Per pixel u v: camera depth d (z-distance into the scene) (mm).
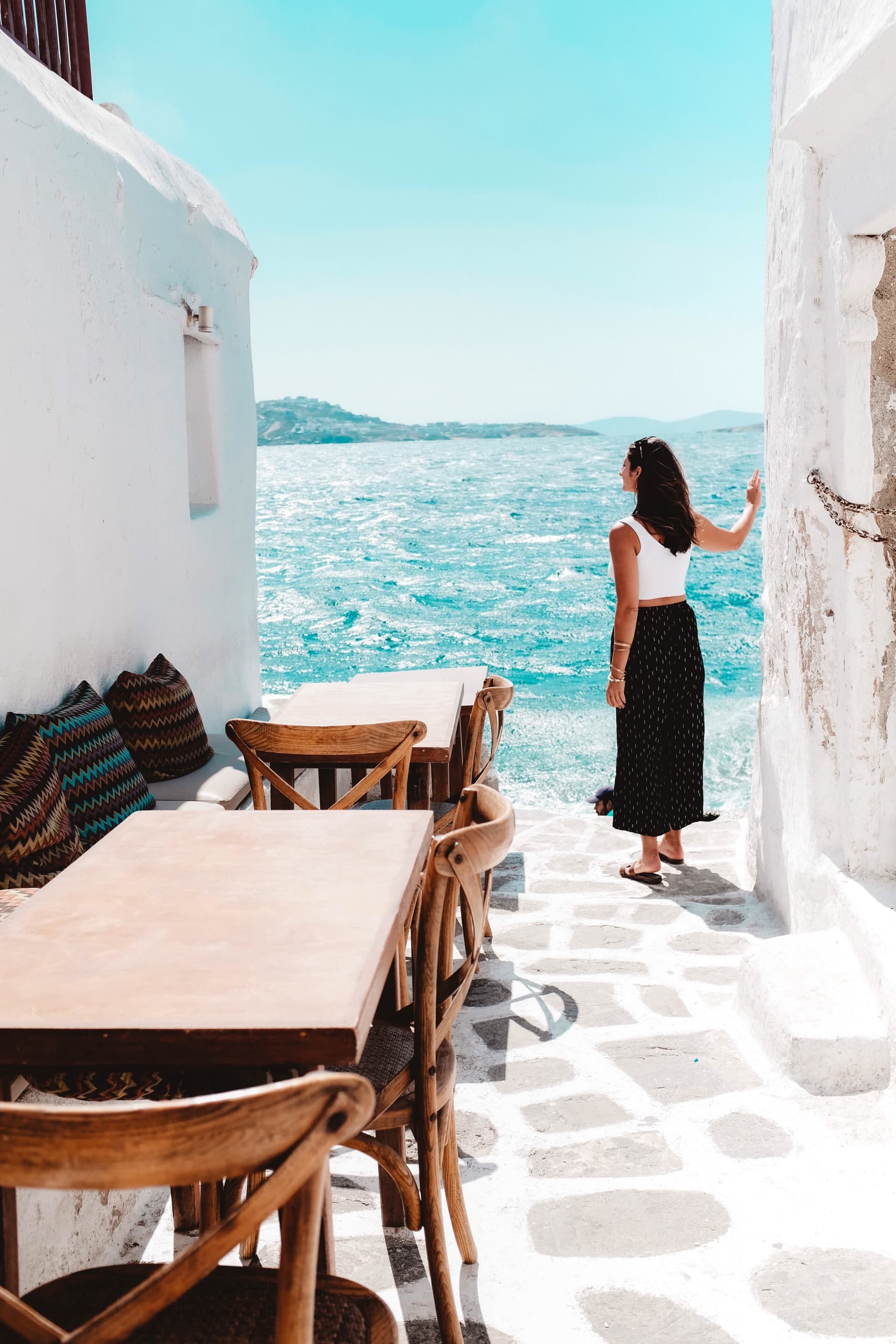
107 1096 2025
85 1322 1468
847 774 3797
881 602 3682
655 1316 2270
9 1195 1677
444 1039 2416
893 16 2848
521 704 15969
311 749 3357
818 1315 2256
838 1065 3150
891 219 3297
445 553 44281
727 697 16500
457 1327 2139
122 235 5039
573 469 100625
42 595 4105
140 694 4609
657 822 5035
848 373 3623
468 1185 2773
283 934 1865
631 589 4844
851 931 3576
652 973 4070
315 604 32500
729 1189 2711
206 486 6699
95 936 1887
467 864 2023
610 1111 3109
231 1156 1116
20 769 3055
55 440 4246
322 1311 1567
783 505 4410
